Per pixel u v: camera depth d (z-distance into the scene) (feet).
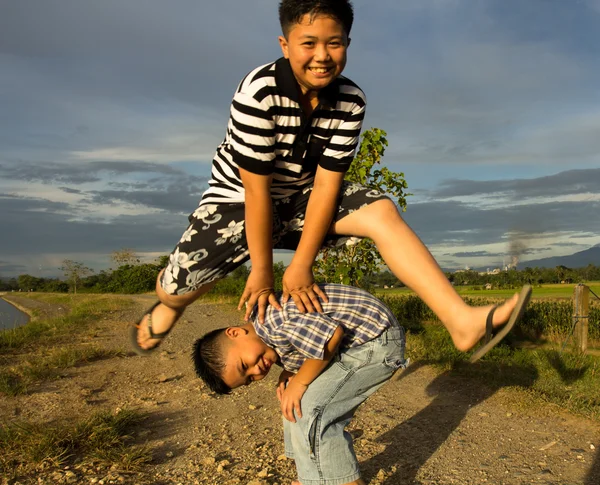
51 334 31.17
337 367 7.95
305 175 8.00
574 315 24.32
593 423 13.70
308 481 8.03
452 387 17.51
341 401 8.02
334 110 7.50
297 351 8.04
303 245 7.71
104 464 11.17
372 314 8.00
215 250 8.29
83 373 20.30
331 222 7.95
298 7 6.50
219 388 8.77
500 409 15.12
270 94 7.16
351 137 7.63
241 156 7.40
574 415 14.33
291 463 11.55
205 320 40.09
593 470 11.11
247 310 8.11
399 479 10.89
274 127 7.32
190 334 31.86
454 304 6.95
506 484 10.60
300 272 7.64
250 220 7.66
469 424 14.02
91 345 26.14
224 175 8.22
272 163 7.50
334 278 24.70
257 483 10.31
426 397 16.56
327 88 7.39
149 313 9.45
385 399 16.43
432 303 7.10
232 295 62.90
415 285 7.23
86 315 44.04
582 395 15.75
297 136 7.47
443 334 25.80
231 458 11.91
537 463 11.55
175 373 20.39
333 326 7.58
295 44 6.68
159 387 18.26
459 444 12.66
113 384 18.71
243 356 8.36
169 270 8.49
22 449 11.61
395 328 8.21
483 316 6.68
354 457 8.15
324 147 7.73
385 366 8.02
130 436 12.89
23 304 111.34
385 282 35.63
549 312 30.12
